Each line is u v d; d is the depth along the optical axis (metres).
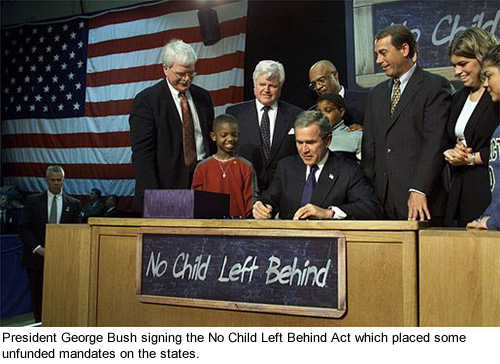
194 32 5.58
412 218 2.25
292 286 1.57
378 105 2.53
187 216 1.83
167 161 2.95
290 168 2.42
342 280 1.52
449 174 2.69
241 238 1.65
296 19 4.89
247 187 2.79
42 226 4.05
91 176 6.32
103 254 1.90
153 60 5.88
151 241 1.79
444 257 1.46
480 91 2.29
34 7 7.10
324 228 1.55
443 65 4.22
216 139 2.83
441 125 2.35
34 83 6.69
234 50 5.21
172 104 3.00
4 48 6.90
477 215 2.23
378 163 2.51
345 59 4.64
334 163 2.33
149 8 5.93
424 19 4.30
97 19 6.33
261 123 3.09
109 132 6.20
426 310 1.47
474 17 4.13
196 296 1.70
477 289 1.42
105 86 6.22
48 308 1.99
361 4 4.55
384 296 1.50
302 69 4.85
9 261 4.71
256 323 1.63
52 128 6.57
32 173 6.68
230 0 5.27
